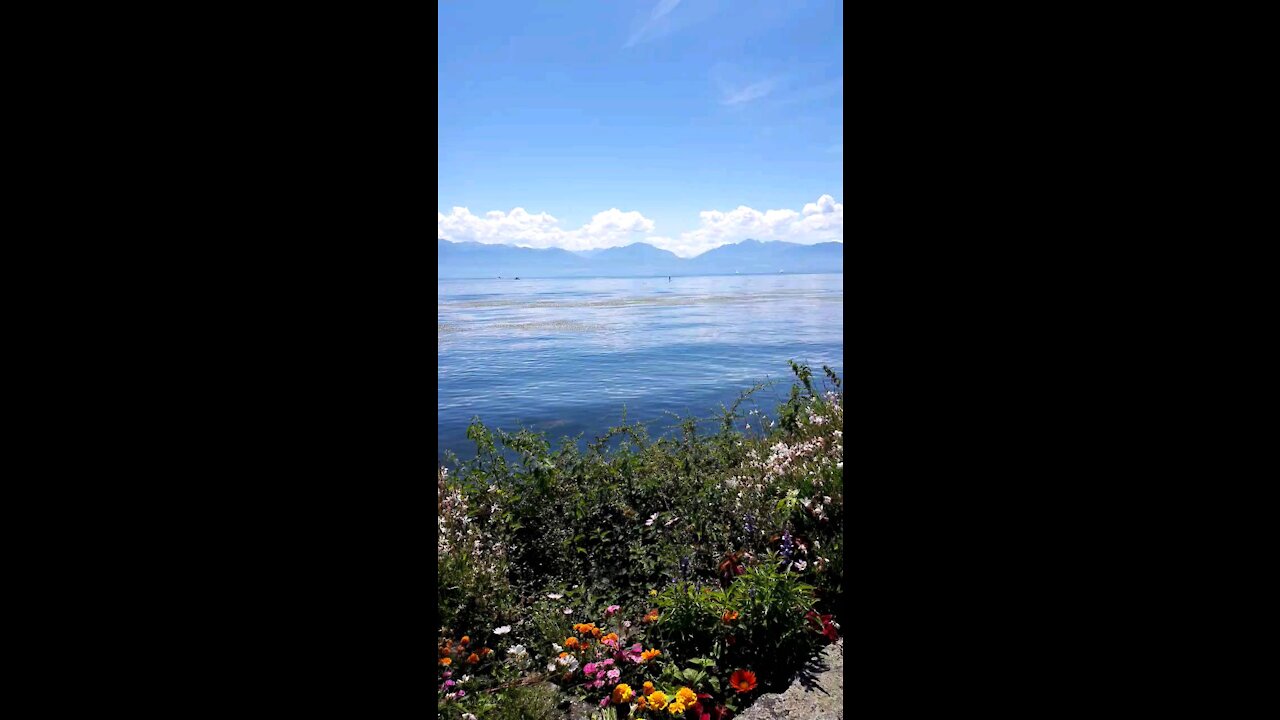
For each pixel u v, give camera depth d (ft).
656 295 323.57
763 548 11.64
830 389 18.83
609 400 48.70
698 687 8.29
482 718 8.06
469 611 10.82
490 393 52.95
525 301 268.41
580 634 9.67
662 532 13.20
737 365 67.92
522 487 14.90
